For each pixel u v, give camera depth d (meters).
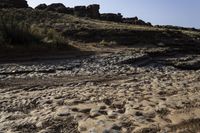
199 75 18.47
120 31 56.16
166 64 39.31
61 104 11.45
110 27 60.09
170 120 9.41
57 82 18.12
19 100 12.53
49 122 9.48
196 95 12.34
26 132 8.91
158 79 16.98
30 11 66.31
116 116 9.72
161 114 9.91
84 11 84.62
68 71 24.00
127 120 9.34
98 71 24.14
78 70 24.61
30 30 37.06
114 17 89.69
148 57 38.25
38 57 30.48
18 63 26.88
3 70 23.17
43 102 11.90
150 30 59.91
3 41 32.28
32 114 10.46
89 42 50.28
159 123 9.12
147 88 13.98
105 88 14.45
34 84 17.48
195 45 58.12
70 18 67.81
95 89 14.23
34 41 35.44
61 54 33.53
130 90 13.59
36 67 24.92
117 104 11.02
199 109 10.45
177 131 8.47
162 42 55.47
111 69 25.69
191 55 48.56
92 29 54.97
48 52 33.59
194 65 40.44
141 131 8.51
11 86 17.03
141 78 18.08
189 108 10.53
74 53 35.00
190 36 67.50
